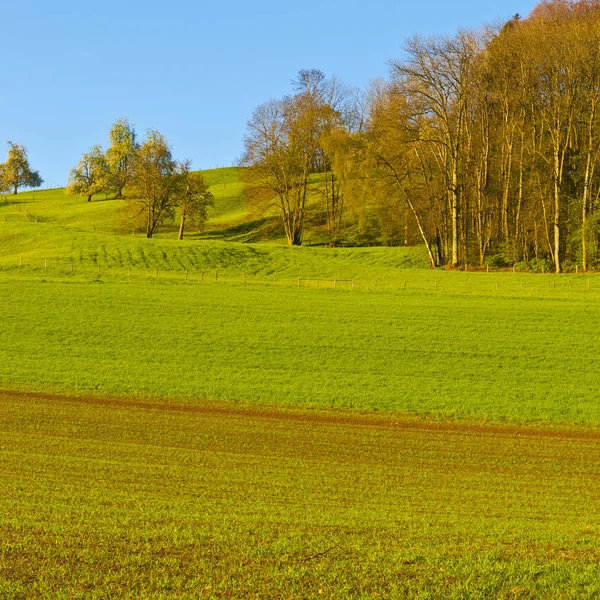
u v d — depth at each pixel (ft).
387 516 51.78
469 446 79.71
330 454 75.15
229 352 132.77
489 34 244.63
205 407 97.60
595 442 82.38
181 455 72.49
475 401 100.99
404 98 234.38
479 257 258.16
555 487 64.03
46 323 154.40
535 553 40.96
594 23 224.33
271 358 128.57
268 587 35.55
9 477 60.90
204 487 60.08
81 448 74.13
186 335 145.48
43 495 54.80
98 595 34.47
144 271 242.78
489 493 61.41
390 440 82.02
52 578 36.35
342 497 58.49
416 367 122.42
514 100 244.83
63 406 96.07
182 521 46.91
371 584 36.04
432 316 160.25
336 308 169.89
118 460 69.31
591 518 53.72
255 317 161.07
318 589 35.42
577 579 36.63
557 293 185.37
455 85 232.94
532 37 232.73
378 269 247.29
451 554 40.42
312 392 105.70
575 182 240.12
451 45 231.91
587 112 235.81
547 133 256.73
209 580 36.24
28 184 611.47
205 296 184.85
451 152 239.30
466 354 130.62
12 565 37.86
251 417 92.38
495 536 45.03
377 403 99.91
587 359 126.52
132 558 38.93
